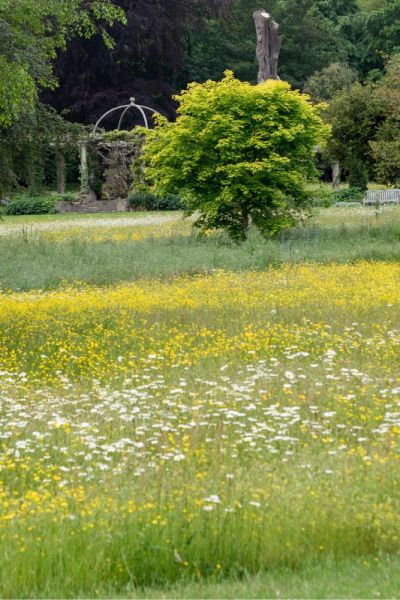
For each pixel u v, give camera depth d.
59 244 46.72
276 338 21.62
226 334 22.67
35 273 37.53
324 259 38.50
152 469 12.53
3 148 38.34
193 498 10.88
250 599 8.54
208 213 45.59
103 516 10.21
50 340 22.75
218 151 44.66
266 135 43.75
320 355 20.09
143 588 9.17
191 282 33.38
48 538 9.64
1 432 14.74
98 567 9.30
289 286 30.39
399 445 13.08
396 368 18.89
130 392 16.92
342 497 10.64
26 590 8.95
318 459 12.67
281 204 44.25
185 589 8.95
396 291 28.39
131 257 41.16
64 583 9.05
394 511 10.30
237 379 18.19
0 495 11.34
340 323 23.61
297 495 10.75
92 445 13.41
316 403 16.17
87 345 21.78
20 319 25.47
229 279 32.81
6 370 19.55
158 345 21.77
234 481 11.59
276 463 12.70
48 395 17.50
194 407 15.48
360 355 20.08
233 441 14.02
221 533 9.74
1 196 39.97
